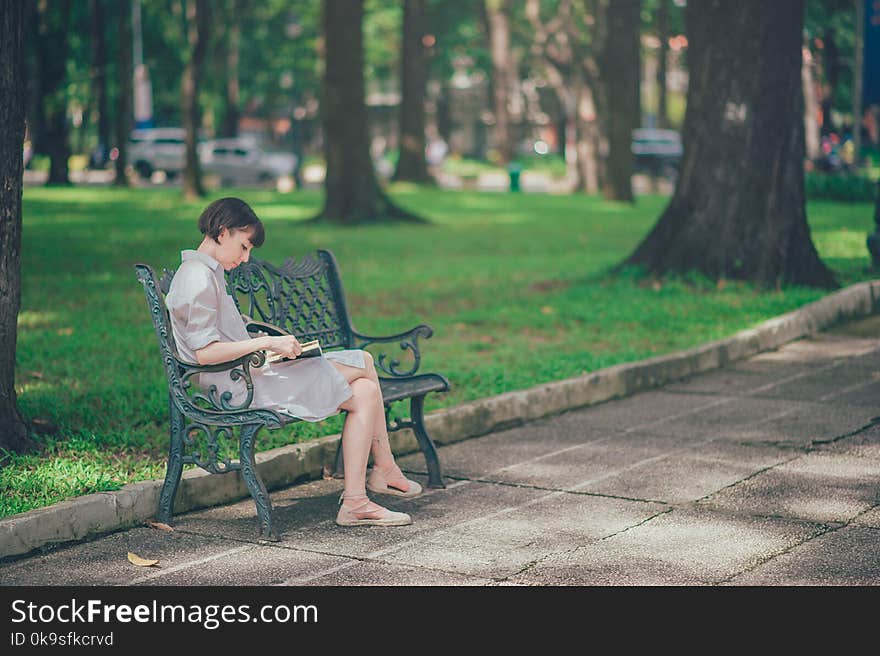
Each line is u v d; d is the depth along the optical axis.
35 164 58.00
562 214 32.19
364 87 28.31
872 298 13.55
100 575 5.79
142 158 55.00
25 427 7.77
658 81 56.09
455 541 6.26
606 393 9.84
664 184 52.38
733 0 15.24
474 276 17.72
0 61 7.44
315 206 34.88
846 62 57.00
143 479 6.91
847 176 34.28
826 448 8.11
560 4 49.38
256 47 68.81
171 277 6.67
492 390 9.45
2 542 5.93
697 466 7.72
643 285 15.52
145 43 63.31
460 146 95.25
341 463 7.62
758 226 15.25
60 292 15.86
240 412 6.30
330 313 7.86
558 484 7.38
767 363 11.20
